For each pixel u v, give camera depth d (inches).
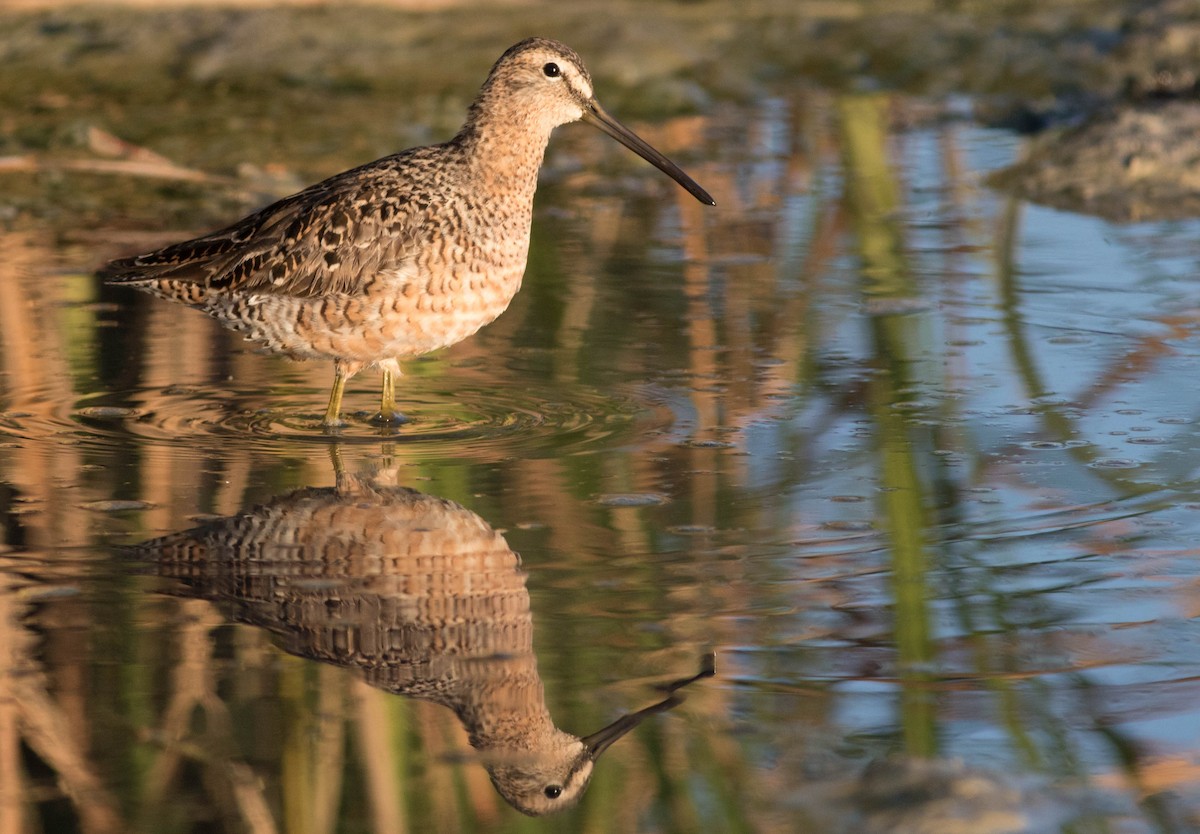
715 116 781.9
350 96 773.9
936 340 502.6
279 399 461.4
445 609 323.9
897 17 904.3
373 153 702.5
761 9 908.6
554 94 469.7
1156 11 861.8
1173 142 692.7
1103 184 677.9
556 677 298.4
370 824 258.4
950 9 918.4
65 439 420.5
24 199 653.3
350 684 295.4
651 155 491.2
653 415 443.8
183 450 414.6
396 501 379.2
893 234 621.0
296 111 753.6
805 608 326.0
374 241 438.3
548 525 366.3
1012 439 420.8
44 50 812.0
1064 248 601.6
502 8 871.7
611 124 489.7
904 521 368.5
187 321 527.2
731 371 478.0
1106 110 733.9
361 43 828.0
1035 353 489.1
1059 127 756.0
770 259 591.2
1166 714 284.5
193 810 259.0
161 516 368.2
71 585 331.6
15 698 287.6
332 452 416.2
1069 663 304.2
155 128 729.6
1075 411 441.1
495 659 304.2
